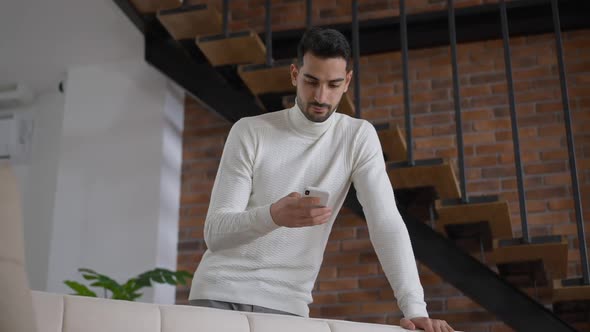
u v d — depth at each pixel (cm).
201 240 450
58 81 506
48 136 502
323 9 456
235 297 174
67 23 439
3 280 79
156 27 410
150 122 459
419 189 343
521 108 418
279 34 444
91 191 453
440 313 396
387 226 179
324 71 181
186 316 127
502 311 333
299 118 190
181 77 407
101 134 464
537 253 322
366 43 438
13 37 459
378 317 406
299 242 182
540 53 423
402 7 354
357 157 194
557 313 349
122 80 473
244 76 363
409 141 329
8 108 517
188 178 464
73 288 364
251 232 163
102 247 441
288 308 178
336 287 416
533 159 409
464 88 429
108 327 117
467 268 338
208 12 368
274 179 188
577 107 411
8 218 81
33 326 80
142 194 445
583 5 409
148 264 431
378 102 438
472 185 412
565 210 396
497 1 427
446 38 428
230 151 187
